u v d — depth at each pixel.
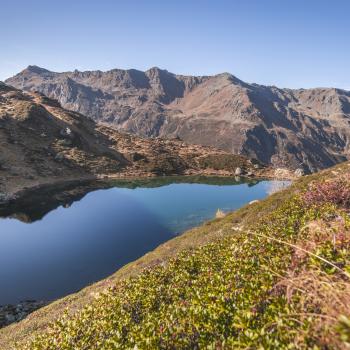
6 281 69.50
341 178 21.34
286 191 43.00
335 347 5.32
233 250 16.86
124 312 15.80
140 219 122.50
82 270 76.19
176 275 17.84
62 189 171.50
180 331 11.09
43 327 33.00
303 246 10.39
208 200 159.25
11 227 108.50
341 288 5.67
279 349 7.24
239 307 10.34
